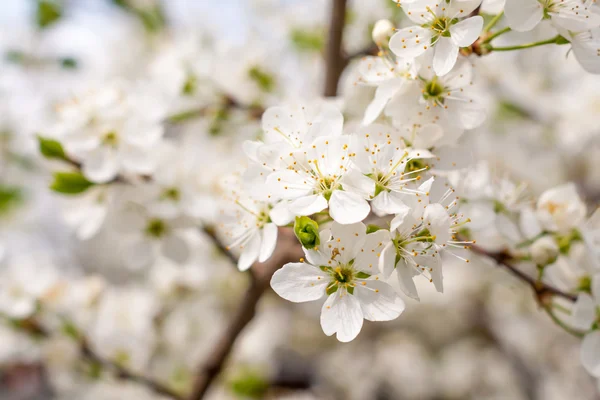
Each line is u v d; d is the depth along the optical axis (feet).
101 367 1.23
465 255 0.91
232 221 0.87
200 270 1.47
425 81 0.84
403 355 2.22
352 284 0.78
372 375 2.21
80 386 1.58
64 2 1.60
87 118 0.97
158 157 1.00
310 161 0.79
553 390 2.03
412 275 0.78
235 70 1.16
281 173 0.79
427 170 0.84
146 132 0.98
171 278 1.49
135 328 1.34
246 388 1.68
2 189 1.84
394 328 2.27
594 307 0.86
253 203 0.85
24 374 1.96
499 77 1.60
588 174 1.70
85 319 1.24
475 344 2.27
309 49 1.55
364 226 0.78
